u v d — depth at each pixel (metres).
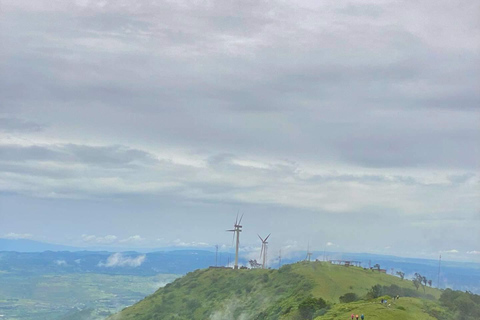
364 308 171.25
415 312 171.88
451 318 172.38
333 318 162.25
